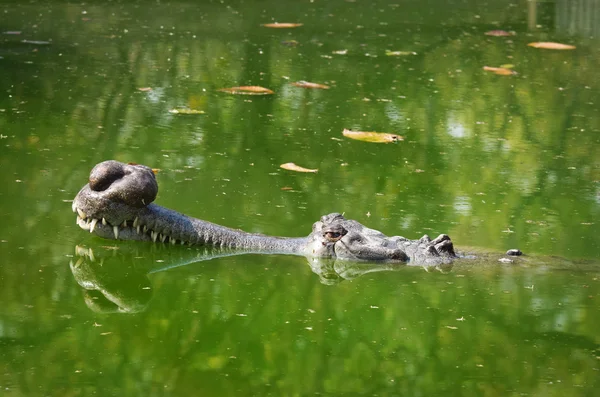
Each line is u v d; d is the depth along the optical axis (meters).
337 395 8.87
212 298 11.23
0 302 10.78
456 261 12.80
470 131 19.58
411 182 16.12
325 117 19.86
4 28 26.80
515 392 8.98
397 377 9.27
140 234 12.77
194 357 9.57
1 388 8.67
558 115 21.09
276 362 9.48
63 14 29.61
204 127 18.52
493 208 15.05
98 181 12.38
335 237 12.78
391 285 11.83
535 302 11.30
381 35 28.95
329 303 11.20
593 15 34.06
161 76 22.41
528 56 27.00
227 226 13.48
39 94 20.06
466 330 10.47
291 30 28.98
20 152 16.16
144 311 10.77
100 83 21.34
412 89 22.77
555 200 15.62
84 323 10.34
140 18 29.69
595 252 13.29
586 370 9.50
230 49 25.80
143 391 8.73
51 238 12.78
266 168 16.27
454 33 29.89
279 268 12.33
